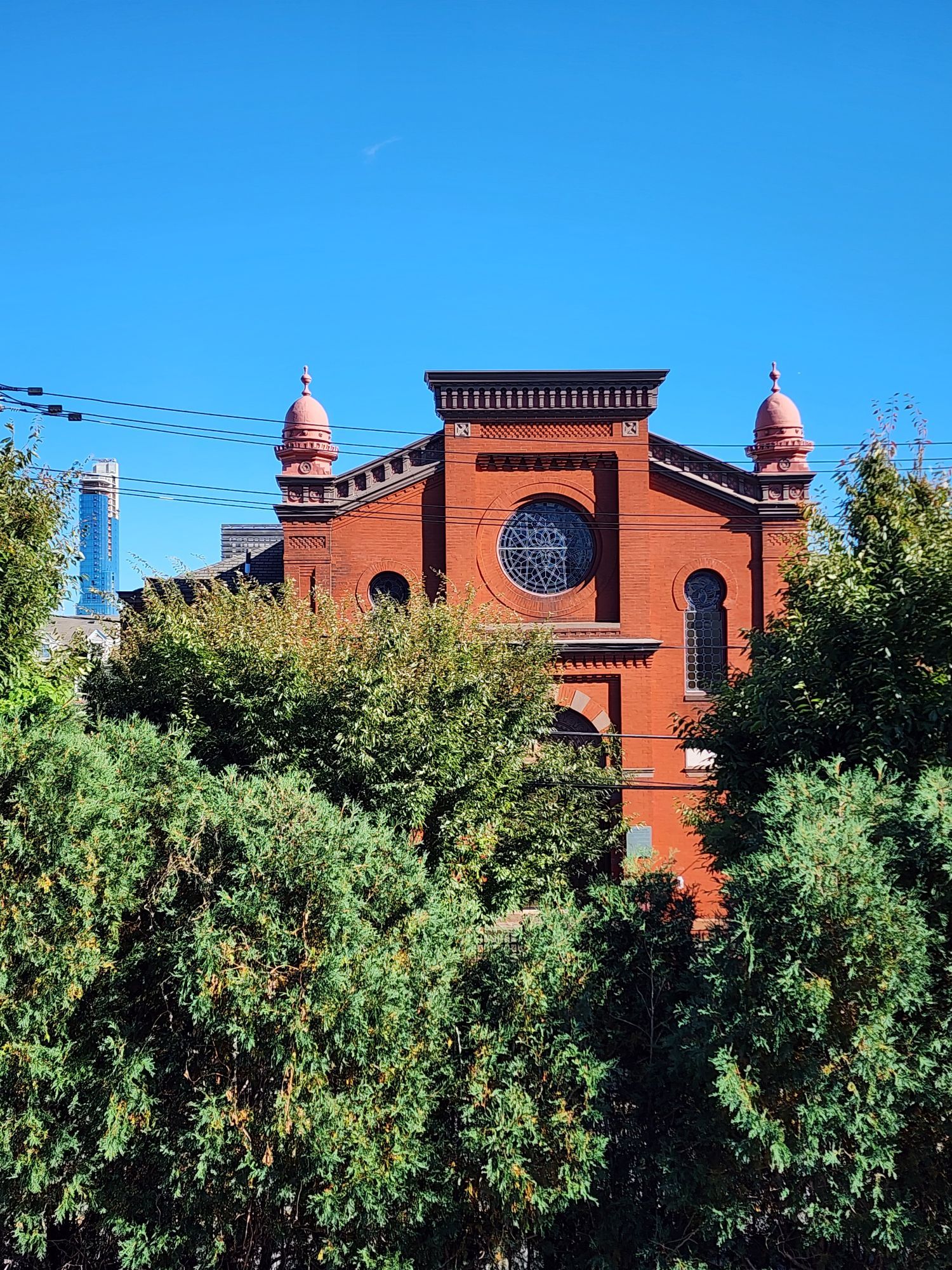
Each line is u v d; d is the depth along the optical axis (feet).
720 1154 29.48
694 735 41.01
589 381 82.64
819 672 35.96
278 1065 29.12
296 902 30.45
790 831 29.84
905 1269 27.76
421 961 31.50
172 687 52.19
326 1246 29.55
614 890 35.35
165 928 31.45
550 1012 31.35
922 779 30.22
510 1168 29.22
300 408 84.69
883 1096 26.84
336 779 47.26
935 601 33.14
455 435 82.94
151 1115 29.81
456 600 82.23
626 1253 31.22
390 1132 29.91
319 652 52.34
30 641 42.57
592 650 81.51
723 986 27.48
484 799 52.60
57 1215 28.99
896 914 27.04
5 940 28.32
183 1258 30.81
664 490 84.02
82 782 30.07
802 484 83.56
